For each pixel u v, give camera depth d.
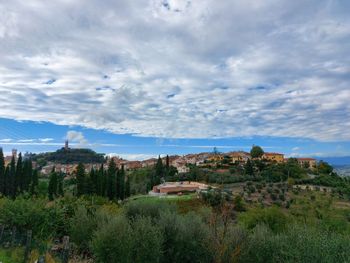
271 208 25.30
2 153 72.44
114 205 25.30
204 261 15.93
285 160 135.75
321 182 82.88
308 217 24.16
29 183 73.94
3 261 13.82
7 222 18.95
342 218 24.06
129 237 15.65
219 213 15.68
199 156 167.75
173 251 17.08
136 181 117.12
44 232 19.23
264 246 14.66
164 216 18.84
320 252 11.16
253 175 91.94
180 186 80.88
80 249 18.92
